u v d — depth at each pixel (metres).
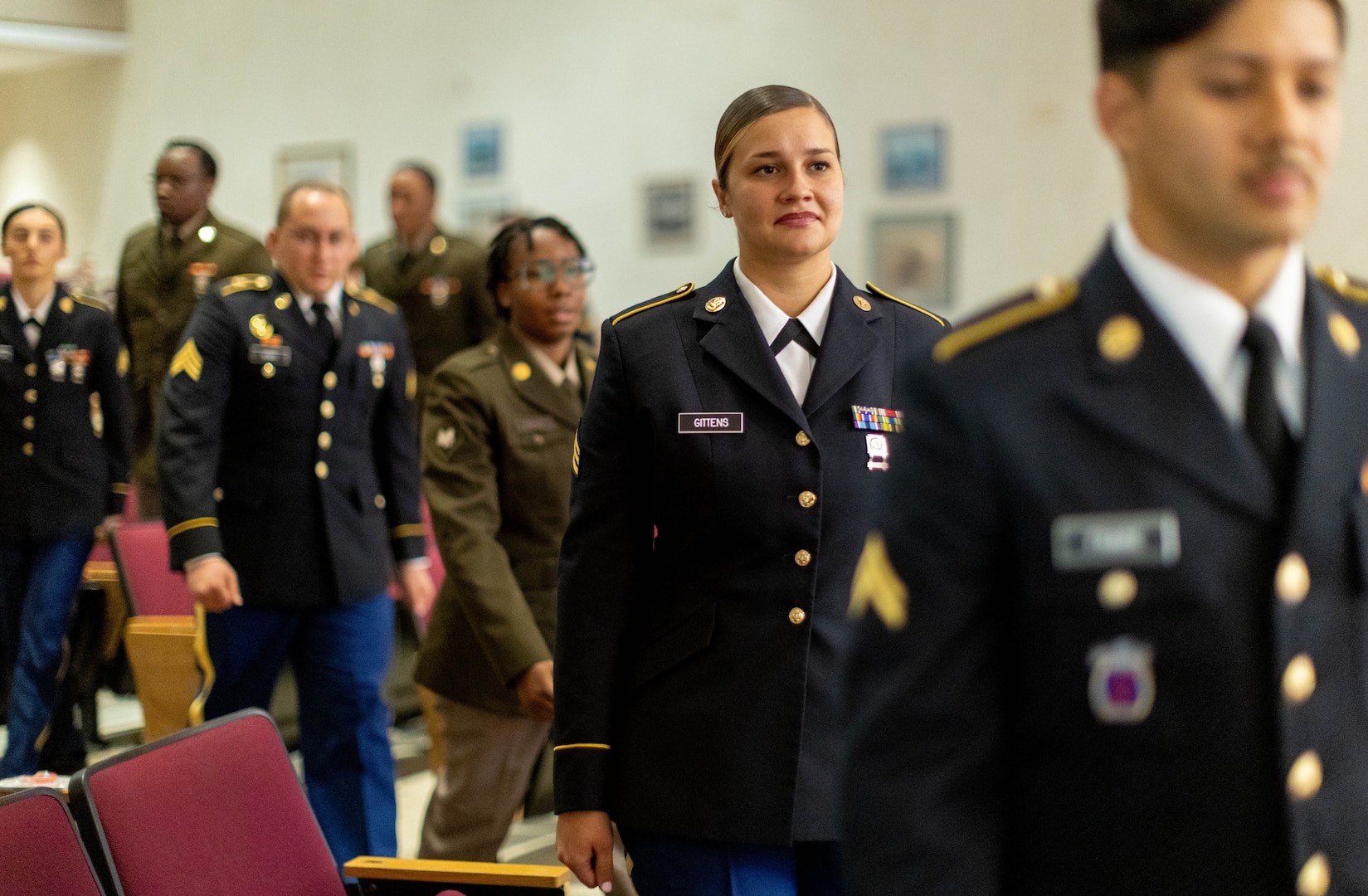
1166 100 0.97
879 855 1.00
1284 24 0.94
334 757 3.35
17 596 4.48
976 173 6.66
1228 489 0.97
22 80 10.68
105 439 4.61
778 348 1.91
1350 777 0.99
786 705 1.83
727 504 1.86
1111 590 0.97
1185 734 0.97
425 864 2.13
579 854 1.91
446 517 2.86
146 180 9.96
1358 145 5.61
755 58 7.29
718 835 1.83
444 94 8.38
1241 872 0.98
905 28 6.82
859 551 1.88
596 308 7.91
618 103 7.77
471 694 2.95
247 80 9.24
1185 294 1.00
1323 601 0.98
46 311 4.47
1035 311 1.05
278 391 3.28
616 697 1.94
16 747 4.25
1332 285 1.08
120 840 1.89
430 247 6.12
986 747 1.01
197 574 3.14
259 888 2.05
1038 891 1.02
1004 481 1.00
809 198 1.89
